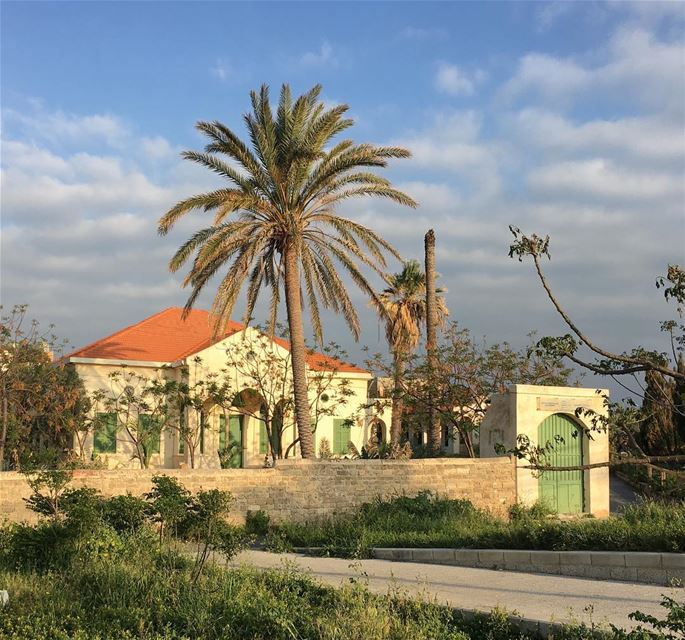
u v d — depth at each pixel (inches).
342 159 1032.8
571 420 1024.9
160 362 1349.7
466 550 578.2
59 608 388.8
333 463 874.1
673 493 633.0
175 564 482.3
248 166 1040.2
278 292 1128.8
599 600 411.8
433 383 1197.1
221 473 821.9
